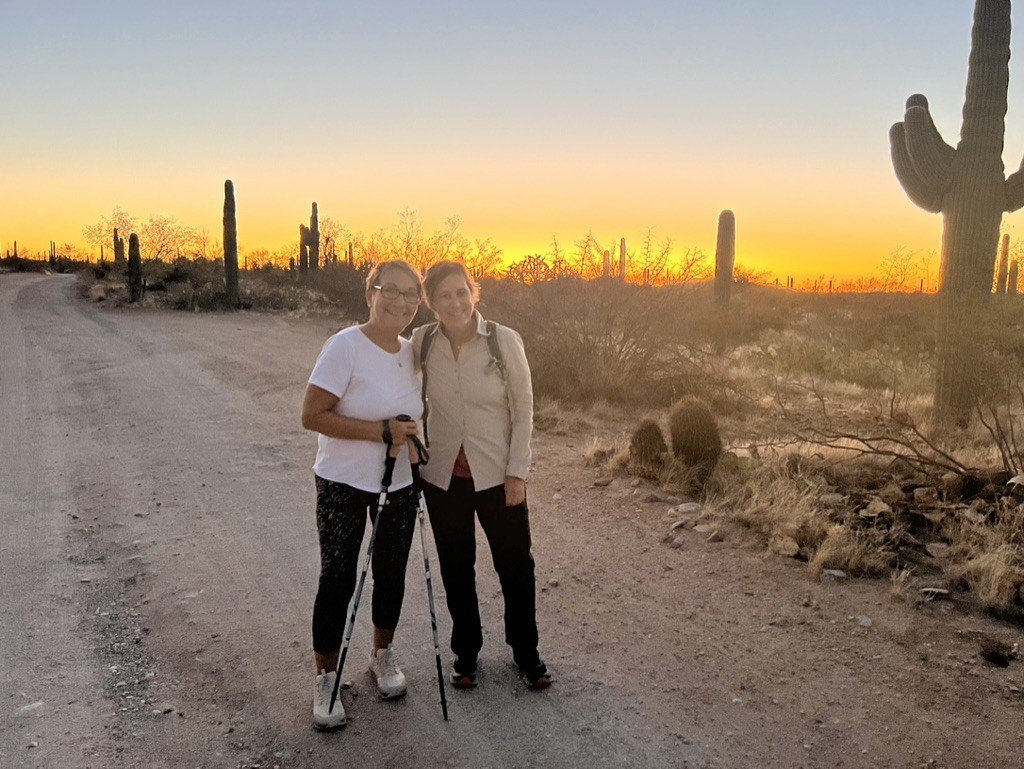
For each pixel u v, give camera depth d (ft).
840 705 11.16
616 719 10.94
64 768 9.84
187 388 37.78
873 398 35.12
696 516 18.51
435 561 16.40
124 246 174.29
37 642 13.14
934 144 28.63
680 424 21.29
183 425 29.89
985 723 10.66
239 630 13.61
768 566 15.84
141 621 13.96
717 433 21.34
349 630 10.68
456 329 10.86
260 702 11.37
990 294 28.22
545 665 12.22
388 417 10.71
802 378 42.16
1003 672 11.87
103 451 26.04
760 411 33.53
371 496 10.87
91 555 17.04
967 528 16.19
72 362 46.06
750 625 13.55
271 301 90.99
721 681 11.86
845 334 56.29
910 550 16.07
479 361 10.96
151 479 22.81
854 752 10.16
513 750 10.28
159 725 10.81
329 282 89.97
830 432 24.56
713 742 10.41
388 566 11.19
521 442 11.09
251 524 19.06
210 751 10.23
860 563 15.49
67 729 10.68
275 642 13.19
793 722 10.82
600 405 32.65
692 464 21.39
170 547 17.52
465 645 11.68
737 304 68.64
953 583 14.70
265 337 59.11
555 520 18.99
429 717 11.02
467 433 11.08
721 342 50.24
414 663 12.52
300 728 10.75
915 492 18.51
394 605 11.41
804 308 85.56
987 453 22.36
